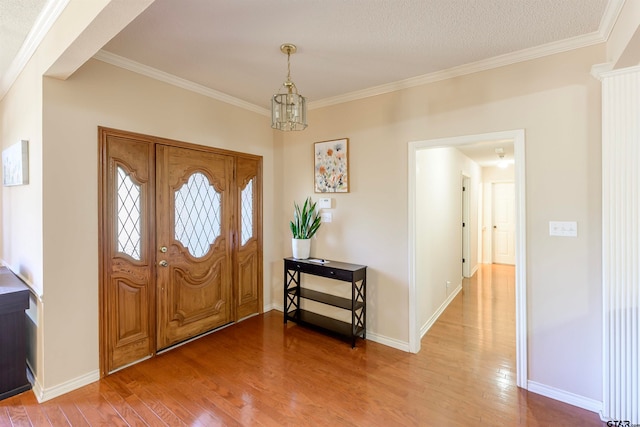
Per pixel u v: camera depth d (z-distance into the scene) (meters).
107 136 2.44
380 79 2.86
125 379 2.41
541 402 2.18
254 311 3.80
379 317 3.10
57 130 2.18
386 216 3.04
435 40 2.17
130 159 2.58
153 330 2.77
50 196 2.15
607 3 1.75
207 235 3.23
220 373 2.51
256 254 3.80
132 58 2.47
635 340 1.87
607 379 1.96
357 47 2.27
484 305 4.24
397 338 2.98
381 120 3.05
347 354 2.85
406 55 2.39
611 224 1.93
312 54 2.38
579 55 2.13
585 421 1.98
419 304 3.15
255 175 3.74
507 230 7.20
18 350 2.23
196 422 1.95
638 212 1.86
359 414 2.04
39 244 2.18
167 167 2.84
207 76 2.82
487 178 7.33
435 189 3.75
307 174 3.65
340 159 3.33
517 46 2.24
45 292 2.15
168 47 2.29
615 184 1.92
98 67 2.38
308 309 3.72
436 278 3.78
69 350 2.26
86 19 1.60
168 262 2.88
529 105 2.30
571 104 2.16
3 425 1.91
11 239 2.86
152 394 2.23
